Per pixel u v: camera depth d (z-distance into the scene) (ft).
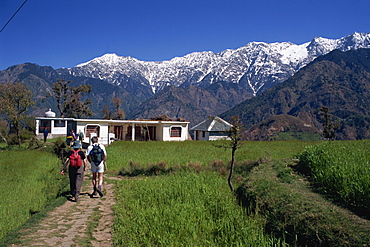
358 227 20.16
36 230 24.91
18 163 76.69
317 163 37.09
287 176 36.29
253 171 43.73
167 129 167.94
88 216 29.27
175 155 79.46
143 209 29.27
